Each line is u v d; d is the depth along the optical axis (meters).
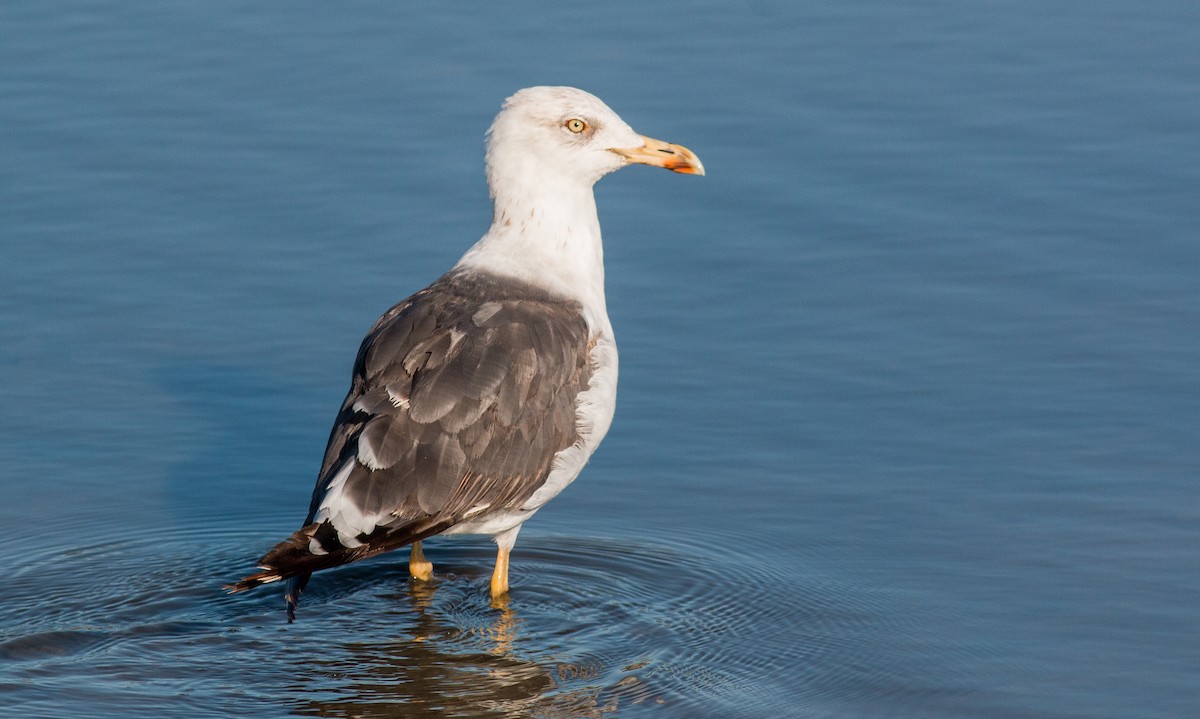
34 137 19.59
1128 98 20.12
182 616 12.10
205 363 15.81
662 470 14.09
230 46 21.73
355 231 17.81
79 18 22.48
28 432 14.67
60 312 16.55
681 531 13.26
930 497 13.55
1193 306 16.09
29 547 12.95
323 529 10.77
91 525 13.33
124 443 14.56
